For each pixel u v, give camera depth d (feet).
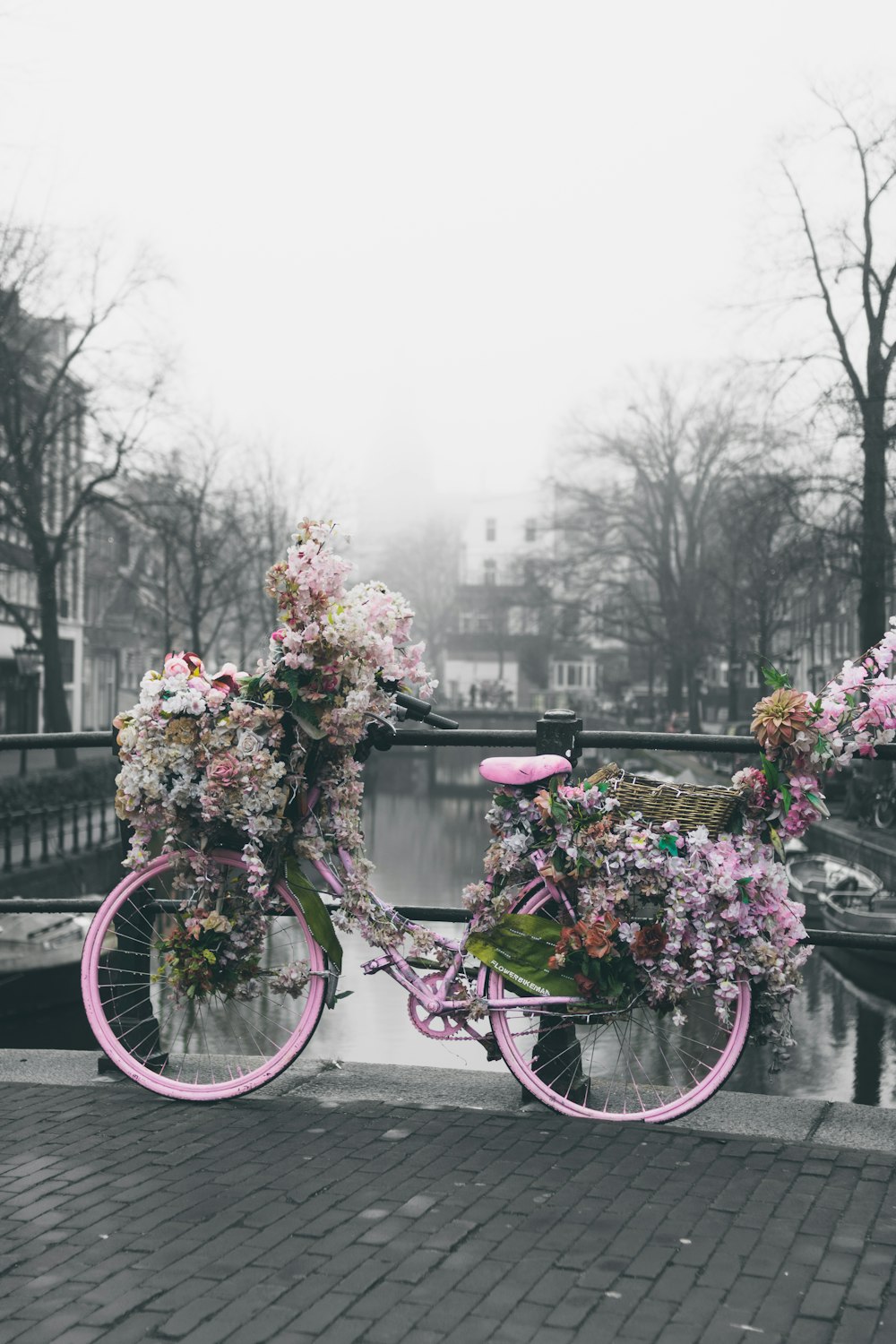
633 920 12.29
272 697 12.75
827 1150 11.41
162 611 140.77
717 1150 11.46
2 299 82.02
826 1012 42.34
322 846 12.81
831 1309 8.48
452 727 13.16
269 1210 10.20
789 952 12.20
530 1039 12.86
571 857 12.23
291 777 12.75
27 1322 8.45
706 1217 9.97
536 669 279.90
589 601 151.02
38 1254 9.46
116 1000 13.82
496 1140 11.78
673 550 154.71
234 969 13.07
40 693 151.12
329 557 12.63
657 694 229.45
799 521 85.05
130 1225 9.93
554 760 12.37
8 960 36.37
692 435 146.51
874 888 52.75
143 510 96.22
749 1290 8.77
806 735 11.89
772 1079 34.81
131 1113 12.70
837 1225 9.78
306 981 12.94
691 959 12.17
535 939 12.51
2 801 73.41
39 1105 13.00
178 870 13.08
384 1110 12.69
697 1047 12.42
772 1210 10.09
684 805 12.20
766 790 12.17
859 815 84.17
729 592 123.24
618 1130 12.01
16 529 94.07
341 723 12.52
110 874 69.41
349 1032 27.43
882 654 11.82
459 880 76.89
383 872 80.53
